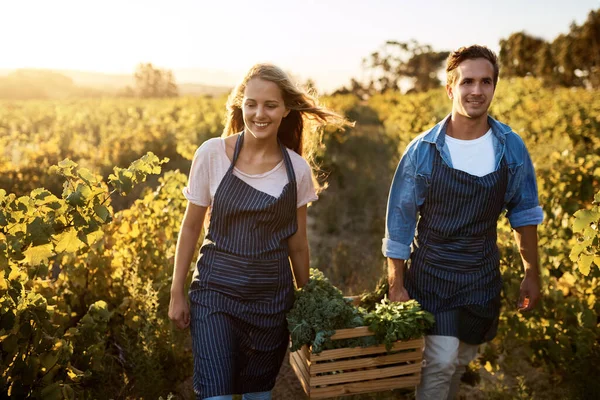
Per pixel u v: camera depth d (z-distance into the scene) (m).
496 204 2.68
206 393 2.30
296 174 2.52
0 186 8.52
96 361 3.11
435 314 2.72
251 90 2.40
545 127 12.98
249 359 2.50
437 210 2.69
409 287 2.84
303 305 2.52
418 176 2.69
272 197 2.43
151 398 3.18
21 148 10.06
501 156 2.65
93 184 2.76
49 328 2.70
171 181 4.72
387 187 10.02
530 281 2.88
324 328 2.47
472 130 2.69
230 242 2.43
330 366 2.51
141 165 2.83
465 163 2.67
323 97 30.25
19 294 2.55
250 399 2.61
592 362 3.42
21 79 136.38
